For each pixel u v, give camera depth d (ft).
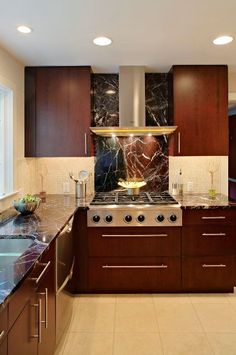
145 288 10.00
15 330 4.22
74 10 6.60
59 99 10.80
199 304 9.37
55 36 8.03
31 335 4.99
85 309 9.11
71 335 7.79
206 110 10.77
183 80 10.73
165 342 7.49
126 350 7.20
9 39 8.21
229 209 9.77
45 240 6.12
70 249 8.54
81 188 11.34
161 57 9.85
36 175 12.14
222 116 10.78
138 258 9.92
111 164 12.28
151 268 9.94
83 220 9.87
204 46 8.88
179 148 10.82
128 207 9.78
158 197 11.04
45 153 10.88
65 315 7.91
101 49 9.07
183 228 9.83
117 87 11.93
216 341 7.52
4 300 3.59
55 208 9.46
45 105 10.82
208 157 12.05
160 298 9.78
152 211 9.80
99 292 10.09
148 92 11.88
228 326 8.18
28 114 10.83
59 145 10.87
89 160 12.22
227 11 6.73
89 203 10.22
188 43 8.63
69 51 9.21
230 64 10.66
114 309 9.11
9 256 6.24
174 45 8.79
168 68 11.14
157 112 11.92
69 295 8.57
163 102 11.92
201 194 11.84
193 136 10.81
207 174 12.07
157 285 9.98
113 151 12.26
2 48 8.85
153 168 12.23
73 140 10.85
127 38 8.22
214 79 10.72
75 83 10.77
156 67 11.00
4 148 9.65
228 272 9.92
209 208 9.71
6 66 9.20
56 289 6.80
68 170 12.19
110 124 11.96
